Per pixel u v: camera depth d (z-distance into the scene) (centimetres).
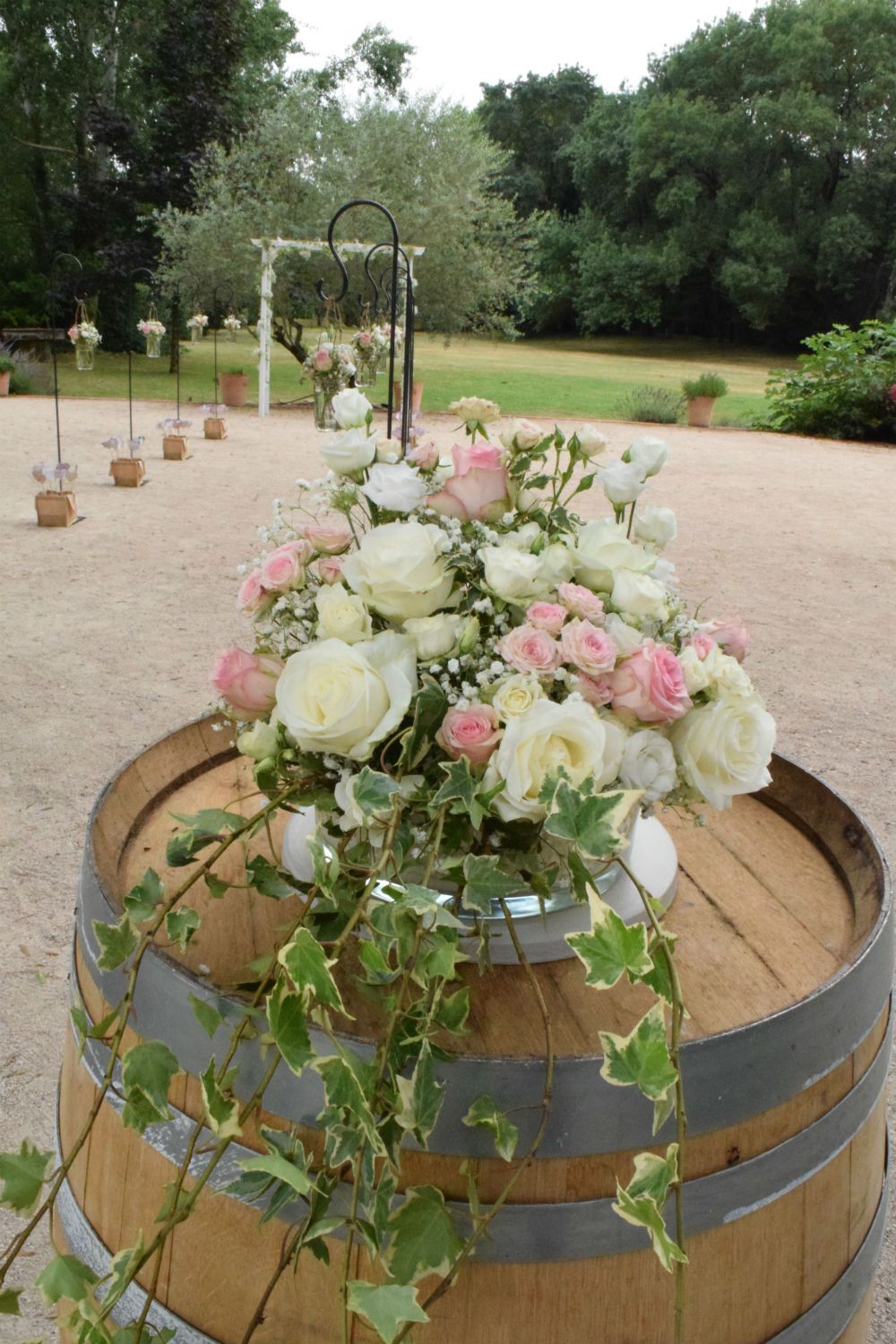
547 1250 83
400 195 1526
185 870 117
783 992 99
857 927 110
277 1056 78
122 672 416
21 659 427
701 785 90
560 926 100
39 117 2389
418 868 94
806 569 652
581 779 82
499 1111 81
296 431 1201
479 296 1602
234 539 654
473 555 96
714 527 762
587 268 3575
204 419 1150
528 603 93
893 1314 166
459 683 91
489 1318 84
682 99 3438
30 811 304
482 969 91
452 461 102
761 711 91
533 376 2077
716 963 103
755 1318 92
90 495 779
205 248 1523
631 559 97
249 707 94
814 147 3381
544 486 103
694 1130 85
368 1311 69
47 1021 217
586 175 3750
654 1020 73
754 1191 88
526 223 1659
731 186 3394
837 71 3384
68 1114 110
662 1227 72
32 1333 153
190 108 2006
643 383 2109
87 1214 101
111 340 2155
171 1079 90
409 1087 77
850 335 1388
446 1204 82
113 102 2370
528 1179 83
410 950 79
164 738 138
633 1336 87
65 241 2219
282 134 1547
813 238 3338
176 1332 91
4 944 241
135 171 2095
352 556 94
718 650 95
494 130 4291
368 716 85
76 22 2353
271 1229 87
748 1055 86
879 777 354
